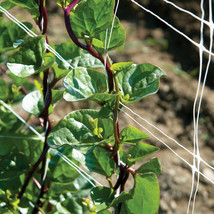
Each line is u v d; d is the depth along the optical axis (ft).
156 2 8.67
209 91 7.44
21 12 7.86
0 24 3.21
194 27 8.25
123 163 3.10
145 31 8.48
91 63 3.21
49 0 8.71
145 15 8.77
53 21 8.32
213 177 6.14
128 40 8.26
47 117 3.15
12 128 3.70
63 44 3.22
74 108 6.82
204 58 7.81
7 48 3.27
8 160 3.32
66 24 2.79
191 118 7.06
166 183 5.98
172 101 7.27
